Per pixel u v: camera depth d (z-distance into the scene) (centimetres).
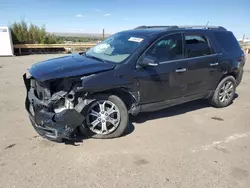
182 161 336
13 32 1755
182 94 476
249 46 2112
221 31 545
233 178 302
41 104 354
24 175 296
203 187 284
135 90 405
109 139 392
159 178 297
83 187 278
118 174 303
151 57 401
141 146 373
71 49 1883
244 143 395
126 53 416
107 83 368
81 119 352
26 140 381
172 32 455
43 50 1839
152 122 468
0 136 393
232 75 570
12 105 548
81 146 366
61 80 354
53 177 294
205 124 467
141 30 491
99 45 509
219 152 363
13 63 1234
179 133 423
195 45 482
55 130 341
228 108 566
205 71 496
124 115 391
